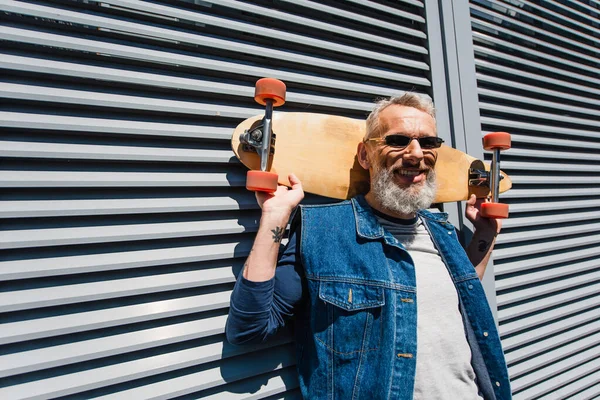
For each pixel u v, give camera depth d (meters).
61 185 0.87
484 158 1.64
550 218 1.87
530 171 1.84
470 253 1.44
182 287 1.00
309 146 1.18
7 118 0.83
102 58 0.94
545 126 1.90
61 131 0.89
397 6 1.46
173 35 1.00
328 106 1.26
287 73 1.18
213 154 1.06
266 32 1.14
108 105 0.92
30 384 0.85
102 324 0.91
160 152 0.99
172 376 1.01
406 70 1.47
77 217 0.91
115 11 0.96
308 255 1.03
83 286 0.91
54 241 0.87
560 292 1.92
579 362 1.92
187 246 1.04
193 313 1.04
